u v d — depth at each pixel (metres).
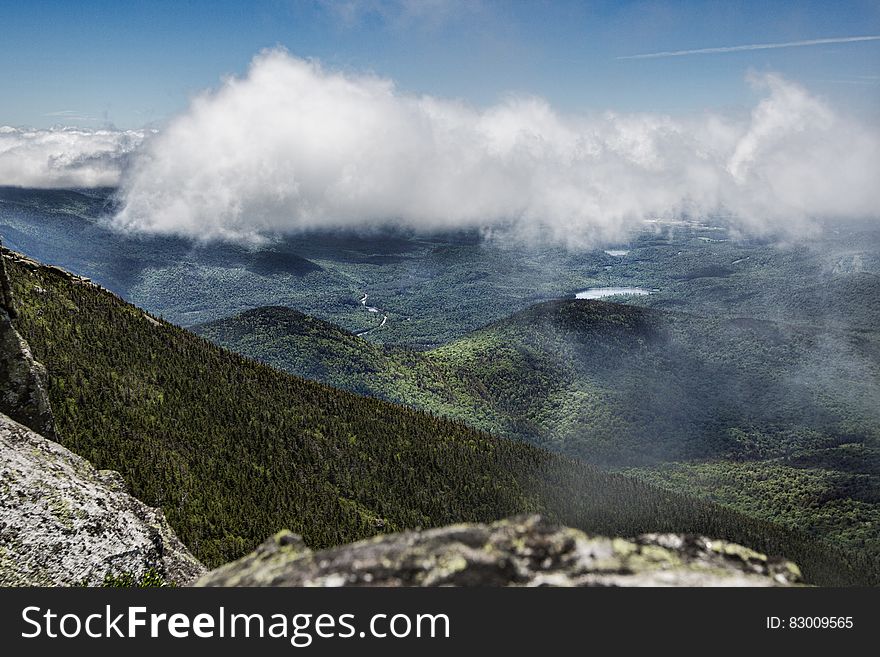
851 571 197.62
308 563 13.87
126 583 37.44
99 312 162.38
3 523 35.78
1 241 57.03
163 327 179.25
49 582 34.41
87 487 41.69
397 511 153.75
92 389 128.25
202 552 95.56
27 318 139.62
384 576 12.88
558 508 193.38
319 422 178.62
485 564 13.09
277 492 131.00
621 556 13.73
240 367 186.50
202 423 141.25
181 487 111.69
